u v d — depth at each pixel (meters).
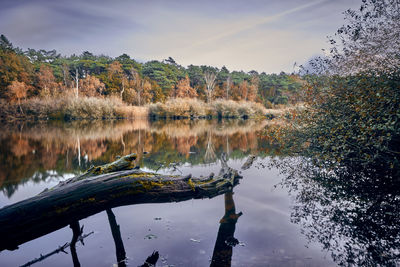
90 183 2.37
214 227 2.28
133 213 2.61
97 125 17.81
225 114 29.95
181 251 1.88
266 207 2.75
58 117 24.28
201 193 3.16
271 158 5.86
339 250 1.85
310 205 2.80
